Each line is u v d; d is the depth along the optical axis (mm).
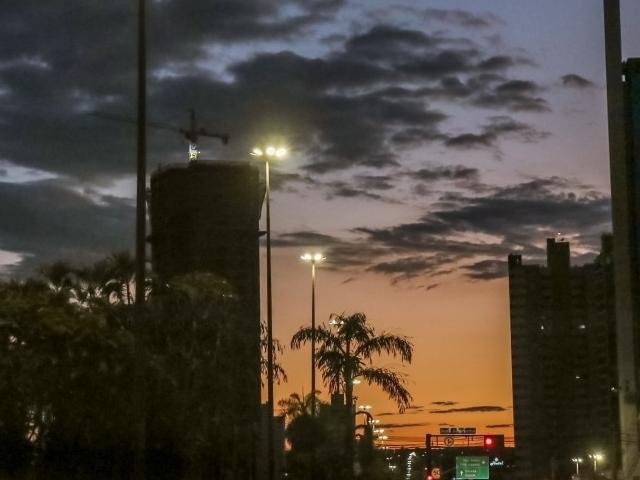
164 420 37344
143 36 23469
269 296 45594
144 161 23000
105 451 35375
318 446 62875
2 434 33250
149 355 36656
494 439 99375
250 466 47250
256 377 46031
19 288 35625
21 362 33031
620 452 92562
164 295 40531
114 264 39875
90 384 34344
